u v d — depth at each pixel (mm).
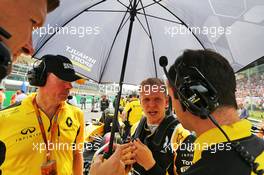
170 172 1559
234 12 1483
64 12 1699
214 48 1617
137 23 1884
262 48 1423
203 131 870
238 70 1521
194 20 1661
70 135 1761
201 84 832
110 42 1909
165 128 1626
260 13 1410
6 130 1582
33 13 526
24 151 1556
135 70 1955
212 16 1572
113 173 1146
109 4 1820
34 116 1644
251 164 702
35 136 1603
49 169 1537
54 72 1618
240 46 1495
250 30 1459
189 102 844
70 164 1749
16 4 493
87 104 19578
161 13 1785
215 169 717
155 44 1896
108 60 1938
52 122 1691
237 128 807
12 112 1651
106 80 1959
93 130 4449
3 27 484
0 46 457
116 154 1206
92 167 1281
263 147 782
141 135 1758
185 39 1778
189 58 901
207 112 807
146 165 1335
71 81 1661
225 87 842
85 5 1772
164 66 981
